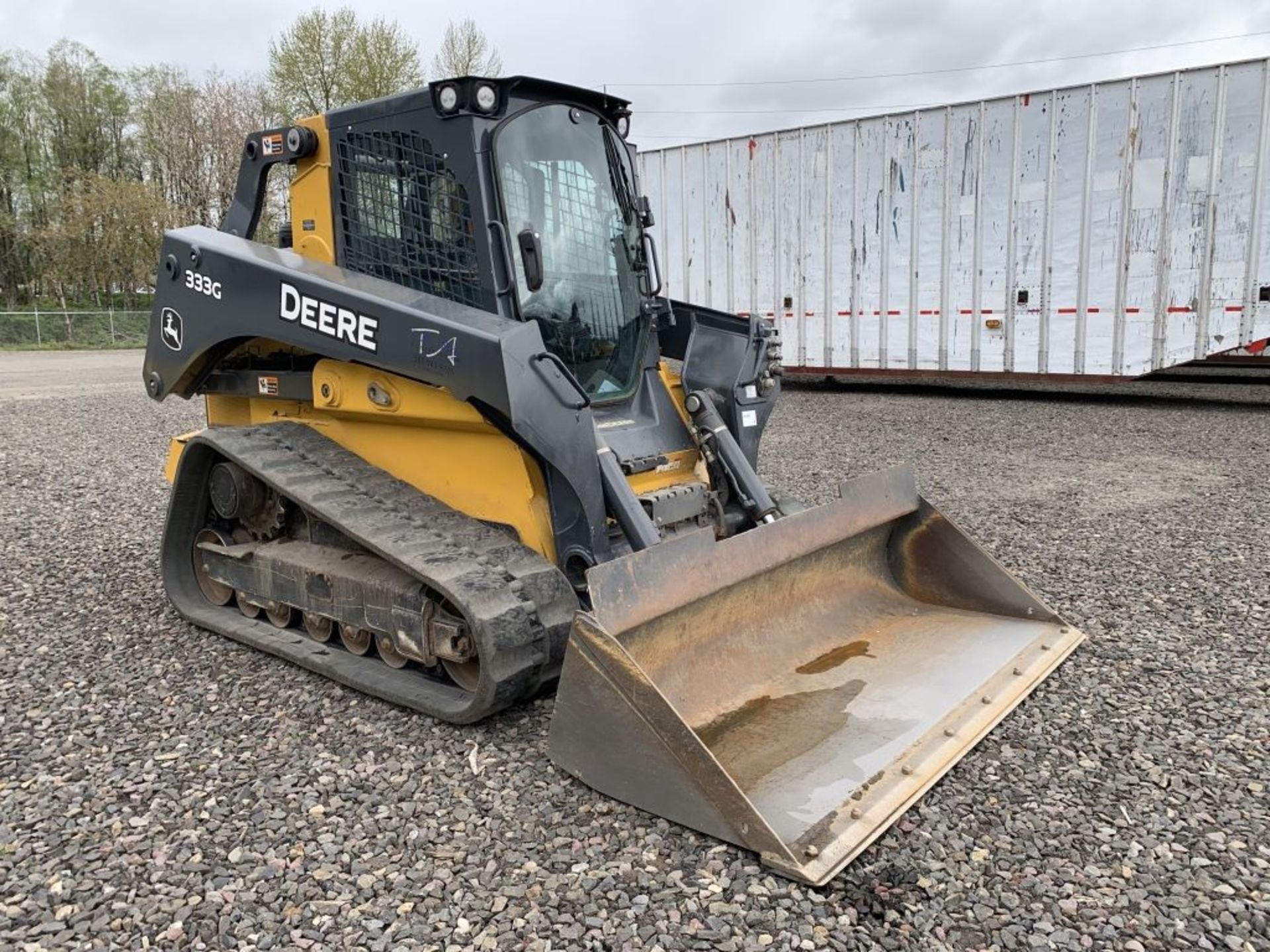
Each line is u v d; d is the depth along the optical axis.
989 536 6.00
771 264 13.30
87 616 4.78
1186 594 4.83
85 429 11.15
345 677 3.81
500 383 3.28
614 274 4.33
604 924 2.40
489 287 3.78
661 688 3.25
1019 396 13.05
